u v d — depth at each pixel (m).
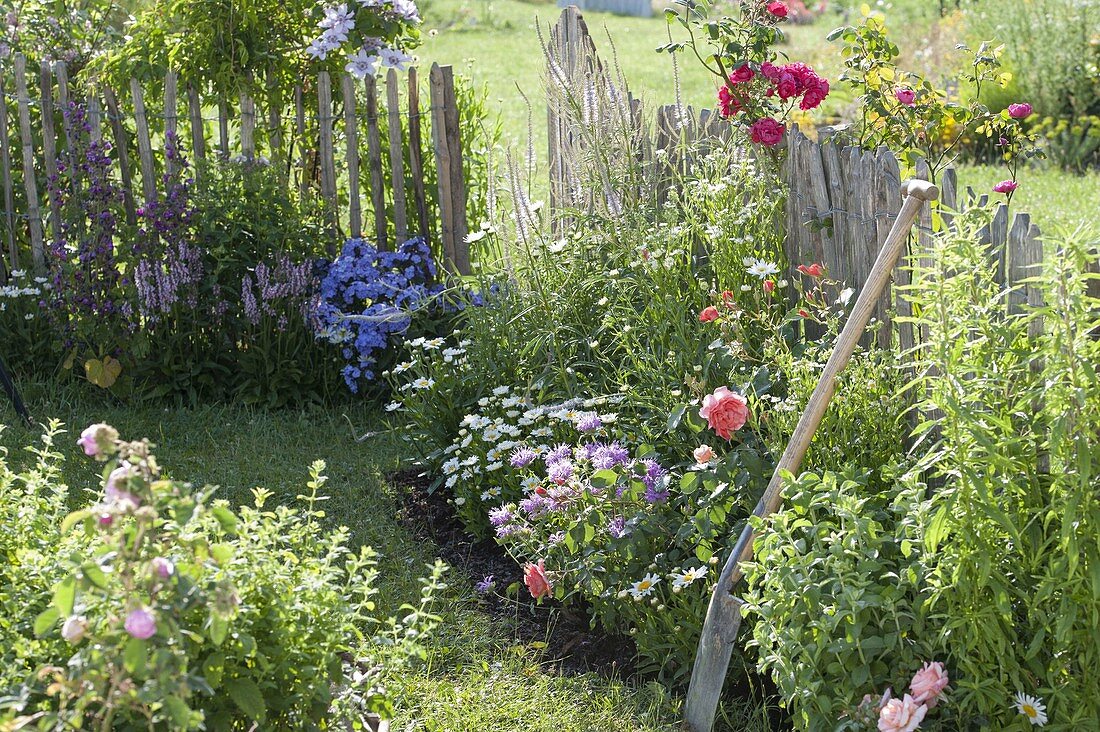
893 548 2.83
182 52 5.26
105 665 1.90
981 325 2.58
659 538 3.27
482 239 4.84
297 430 4.80
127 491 1.95
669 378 3.64
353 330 5.02
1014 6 10.66
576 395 4.02
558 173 5.41
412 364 4.46
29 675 2.09
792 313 3.51
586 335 4.20
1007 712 2.52
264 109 5.39
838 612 2.55
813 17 21.86
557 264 4.40
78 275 4.98
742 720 2.93
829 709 2.55
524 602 3.55
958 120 4.51
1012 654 2.51
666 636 3.12
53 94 5.44
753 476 3.15
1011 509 2.52
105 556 1.95
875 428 3.14
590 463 3.35
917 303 3.03
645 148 4.57
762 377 3.37
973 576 2.51
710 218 3.98
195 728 2.07
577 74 4.86
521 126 10.94
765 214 3.93
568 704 3.02
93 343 5.04
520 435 3.92
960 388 2.50
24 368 5.18
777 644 2.72
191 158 5.29
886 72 4.39
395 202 5.30
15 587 2.37
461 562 3.81
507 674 3.16
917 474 2.65
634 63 15.90
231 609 1.97
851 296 3.63
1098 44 9.92
